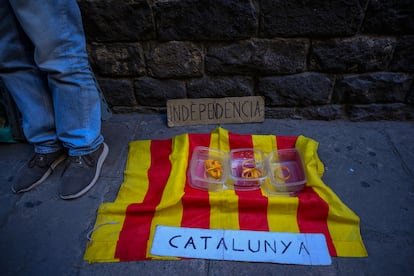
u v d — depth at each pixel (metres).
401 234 1.22
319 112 1.87
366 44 1.62
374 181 1.45
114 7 1.54
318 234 1.21
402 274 1.08
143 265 1.12
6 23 1.17
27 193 1.41
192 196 1.29
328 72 1.73
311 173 1.43
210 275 1.09
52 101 1.39
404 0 1.48
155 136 1.77
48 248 1.18
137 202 1.33
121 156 1.62
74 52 1.24
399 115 1.85
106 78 1.82
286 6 1.51
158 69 1.76
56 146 1.47
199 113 1.85
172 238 1.20
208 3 1.51
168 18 1.57
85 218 1.29
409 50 1.63
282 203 1.27
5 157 1.62
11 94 1.39
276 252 1.15
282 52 1.67
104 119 1.77
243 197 1.29
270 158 1.59
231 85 1.80
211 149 1.63
